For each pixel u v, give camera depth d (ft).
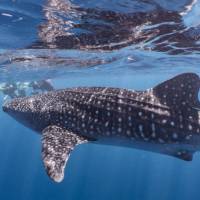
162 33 24.94
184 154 15.10
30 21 22.02
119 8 19.20
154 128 14.85
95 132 15.61
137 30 24.00
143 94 15.48
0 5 19.44
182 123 14.69
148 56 35.47
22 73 44.45
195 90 14.78
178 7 19.03
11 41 27.04
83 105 16.01
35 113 17.49
